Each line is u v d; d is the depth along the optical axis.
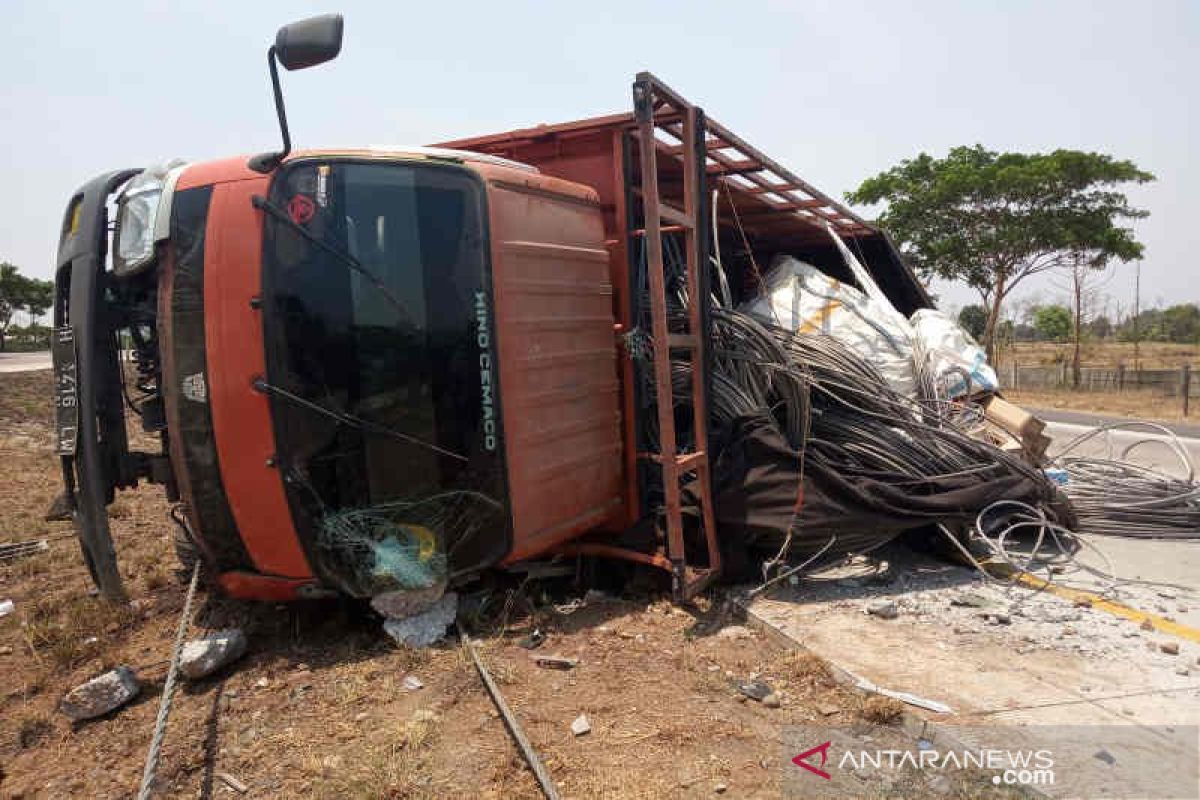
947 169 28.42
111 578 4.67
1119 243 27.17
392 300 4.38
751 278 8.73
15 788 3.41
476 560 4.64
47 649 4.89
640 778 3.19
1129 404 22.27
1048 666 4.05
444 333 4.45
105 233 4.74
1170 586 5.30
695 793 3.08
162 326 4.36
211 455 4.33
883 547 6.21
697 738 3.48
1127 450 8.21
